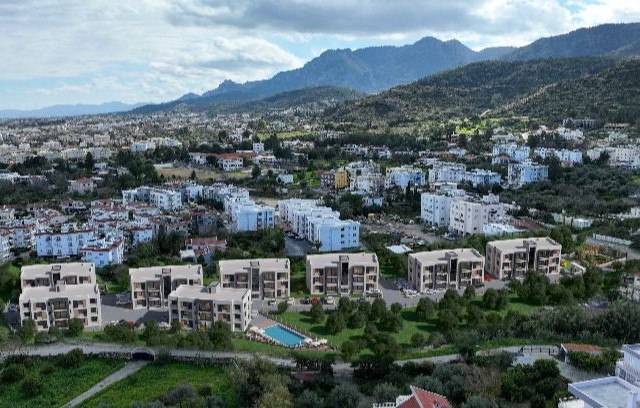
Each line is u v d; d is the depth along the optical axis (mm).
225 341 170375
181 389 140375
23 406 142500
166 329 188750
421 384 130375
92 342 178125
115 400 142875
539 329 172500
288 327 192875
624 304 177500
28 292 195875
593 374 139625
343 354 161125
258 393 135250
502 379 132750
